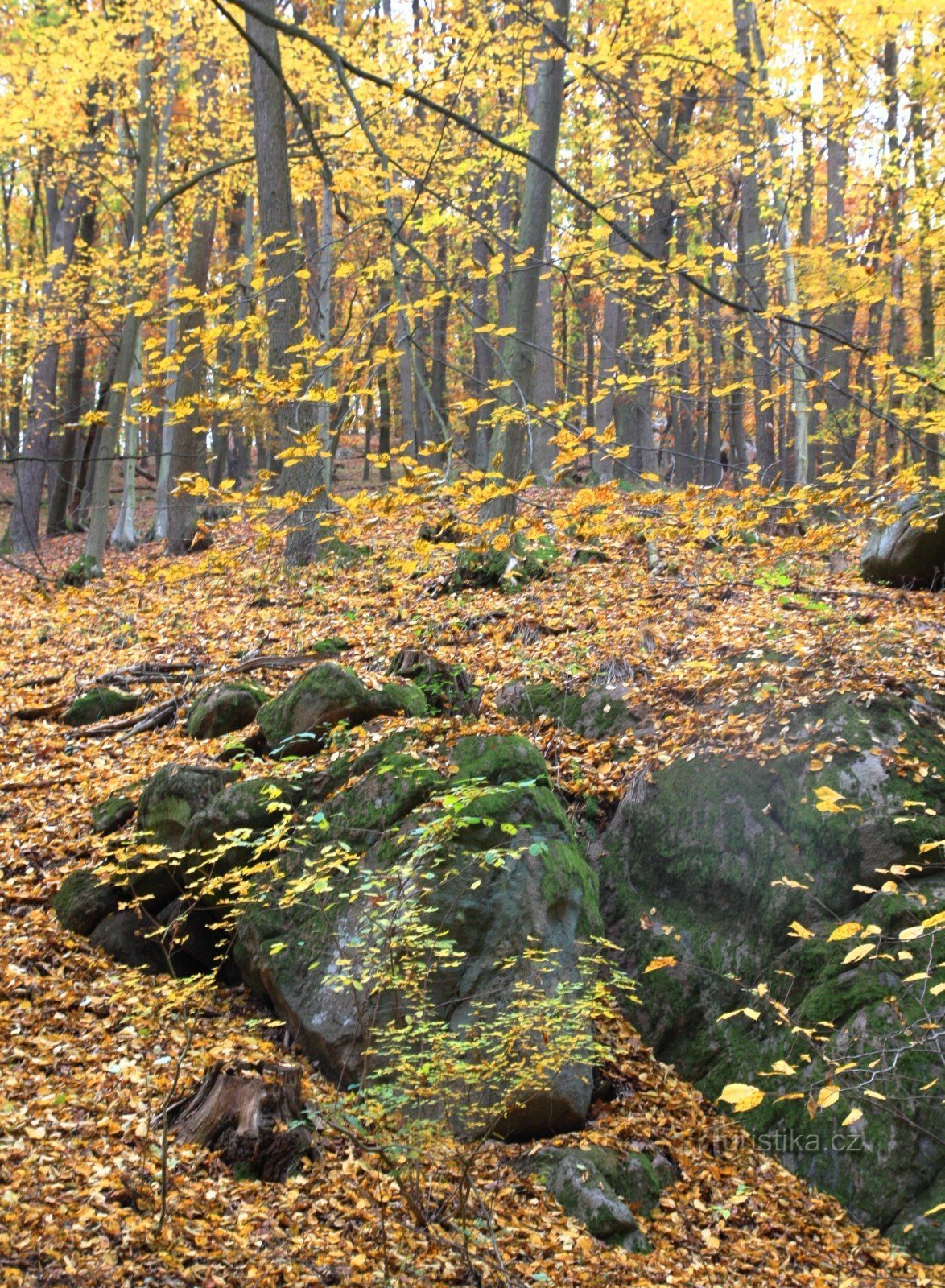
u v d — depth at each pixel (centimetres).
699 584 976
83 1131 411
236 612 1100
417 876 515
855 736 613
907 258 1134
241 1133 410
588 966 525
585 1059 476
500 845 538
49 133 1653
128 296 1661
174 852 616
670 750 682
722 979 563
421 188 408
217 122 1702
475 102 1341
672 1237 423
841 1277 405
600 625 906
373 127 1035
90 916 613
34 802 745
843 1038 497
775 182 1291
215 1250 348
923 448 432
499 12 1062
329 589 1100
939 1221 431
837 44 952
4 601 1409
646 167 1275
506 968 489
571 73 1120
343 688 709
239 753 730
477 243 1689
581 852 641
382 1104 421
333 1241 367
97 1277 318
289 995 528
